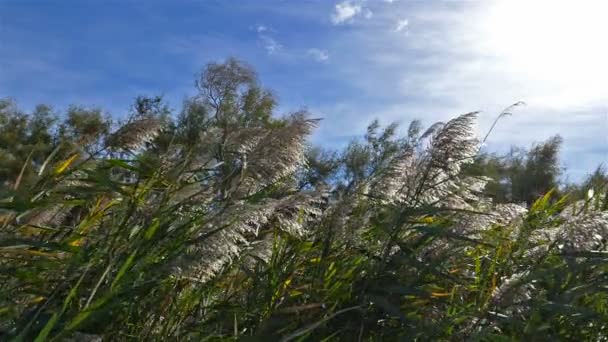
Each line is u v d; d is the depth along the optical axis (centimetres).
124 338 444
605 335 586
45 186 512
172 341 467
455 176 595
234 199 503
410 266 542
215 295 548
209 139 561
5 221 468
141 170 525
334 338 515
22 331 363
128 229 463
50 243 433
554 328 571
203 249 453
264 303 512
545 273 518
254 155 513
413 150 594
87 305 389
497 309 501
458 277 577
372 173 596
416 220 575
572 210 711
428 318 521
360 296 527
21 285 422
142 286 430
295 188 605
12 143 2747
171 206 492
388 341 516
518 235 608
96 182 505
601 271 598
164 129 587
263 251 530
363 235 597
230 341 477
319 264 552
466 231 572
